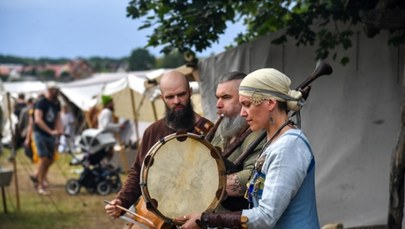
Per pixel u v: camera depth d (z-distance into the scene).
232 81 3.69
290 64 6.79
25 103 19.56
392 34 6.45
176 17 6.29
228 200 3.44
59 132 10.62
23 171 14.79
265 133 3.44
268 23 7.09
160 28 6.31
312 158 2.84
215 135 3.81
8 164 16.38
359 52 6.62
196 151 3.24
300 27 6.48
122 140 14.63
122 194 4.00
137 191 4.05
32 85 26.17
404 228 5.82
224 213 2.90
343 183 6.73
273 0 7.08
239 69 6.88
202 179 3.23
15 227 8.30
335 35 6.39
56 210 9.55
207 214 2.93
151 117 14.19
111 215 3.84
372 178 6.65
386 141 6.59
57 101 10.70
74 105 21.16
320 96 6.79
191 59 6.90
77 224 8.50
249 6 7.05
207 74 6.92
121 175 13.20
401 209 5.07
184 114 4.14
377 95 6.59
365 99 6.62
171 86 4.12
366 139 6.66
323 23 6.53
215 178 3.24
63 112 17.61
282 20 7.07
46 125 10.57
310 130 6.81
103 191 11.12
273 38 6.80
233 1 6.67
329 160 6.79
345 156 6.72
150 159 3.19
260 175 2.91
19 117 17.83
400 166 5.02
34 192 11.37
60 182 12.77
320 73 3.19
